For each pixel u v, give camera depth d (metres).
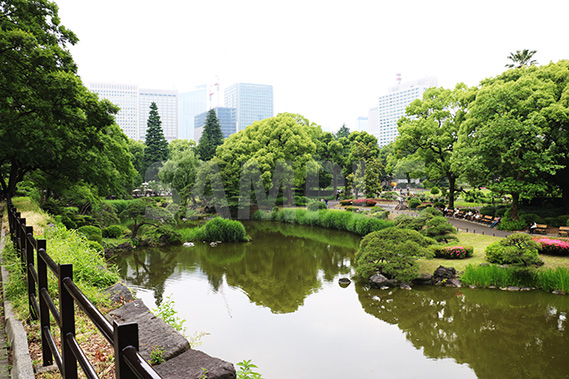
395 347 10.37
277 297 14.61
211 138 52.03
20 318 3.81
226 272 18.28
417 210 33.03
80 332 3.92
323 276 17.66
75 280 4.95
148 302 13.80
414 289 15.35
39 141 13.62
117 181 24.75
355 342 10.66
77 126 13.34
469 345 10.53
